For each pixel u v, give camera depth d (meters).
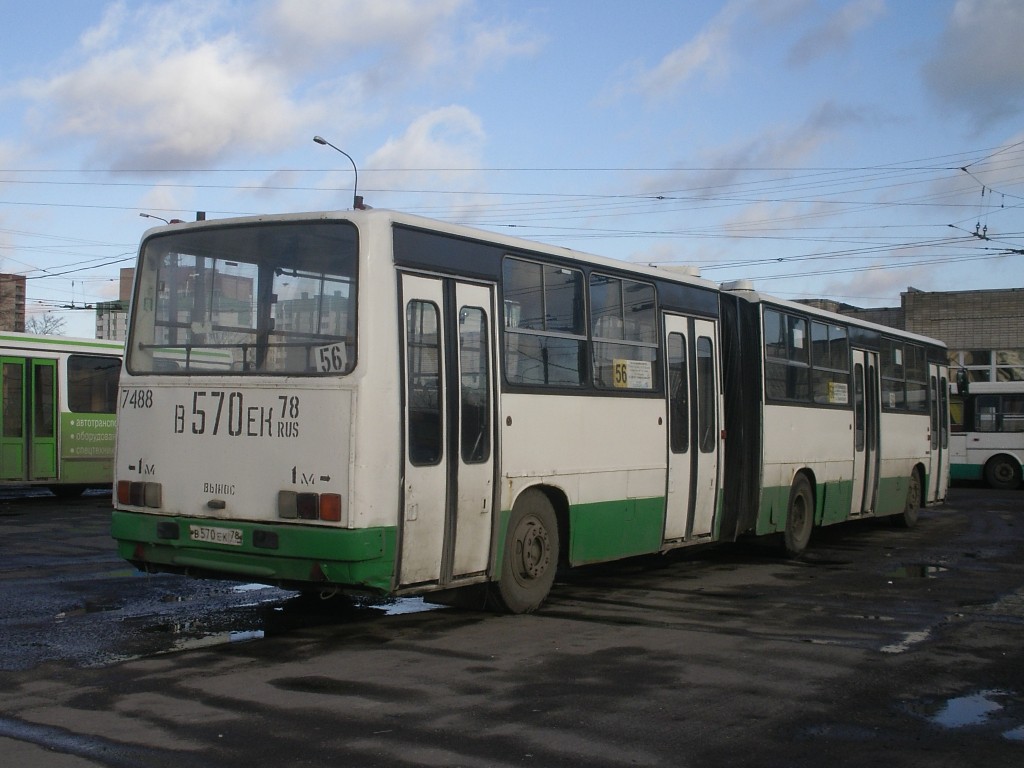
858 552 15.02
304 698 6.36
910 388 18.67
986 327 44.44
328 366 7.68
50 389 20.94
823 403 15.05
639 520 10.91
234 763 5.15
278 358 7.91
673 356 11.66
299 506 7.59
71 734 5.59
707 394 12.30
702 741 5.72
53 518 17.83
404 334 7.89
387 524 7.60
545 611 9.63
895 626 9.18
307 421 7.64
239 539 7.79
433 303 8.24
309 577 7.53
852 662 7.70
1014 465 30.77
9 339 20.33
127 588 10.43
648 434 11.07
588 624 9.01
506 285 9.09
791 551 14.07
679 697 6.61
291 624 8.77
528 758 5.34
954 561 13.96
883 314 51.06
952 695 6.83
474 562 8.62
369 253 7.71
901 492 18.06
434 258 8.29
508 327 9.09
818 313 14.98
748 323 13.26
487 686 6.76
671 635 8.58
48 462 20.81
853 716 6.29
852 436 16.02
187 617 9.00
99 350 21.92
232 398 8.02
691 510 11.88
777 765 5.37
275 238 8.11
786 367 13.90
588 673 7.18
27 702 6.21
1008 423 30.95
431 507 8.07
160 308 8.63
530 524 9.38
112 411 22.12
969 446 31.31
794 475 14.05
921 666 7.61
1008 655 8.04
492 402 8.80
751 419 13.17
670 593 10.91
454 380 8.39
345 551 7.36
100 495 23.88
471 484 8.53
